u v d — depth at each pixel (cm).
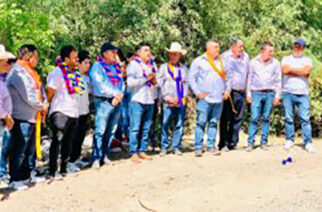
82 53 696
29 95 571
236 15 1248
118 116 707
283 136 1073
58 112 619
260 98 768
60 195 568
